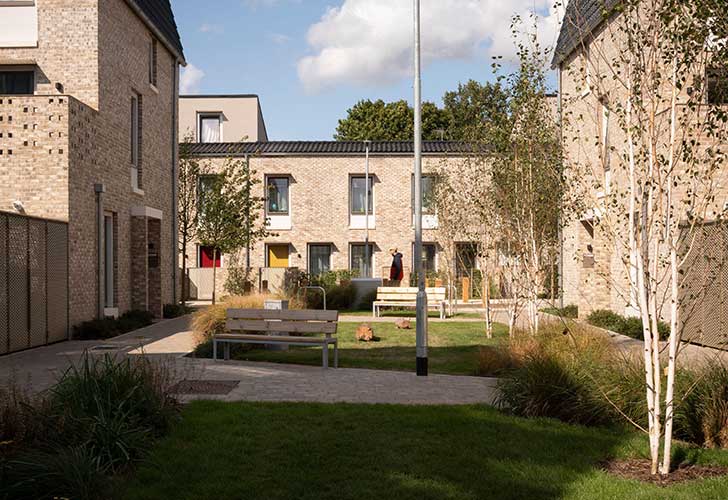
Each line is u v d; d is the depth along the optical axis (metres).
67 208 13.59
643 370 7.16
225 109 37.47
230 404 7.47
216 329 12.47
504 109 12.56
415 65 10.25
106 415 5.68
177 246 21.61
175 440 5.96
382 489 4.86
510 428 6.57
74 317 14.04
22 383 8.59
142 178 18.56
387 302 19.78
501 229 13.16
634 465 5.68
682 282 5.68
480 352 10.47
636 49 5.84
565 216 12.98
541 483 5.04
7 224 11.55
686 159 5.66
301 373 9.89
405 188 31.61
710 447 6.29
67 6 15.36
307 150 31.62
